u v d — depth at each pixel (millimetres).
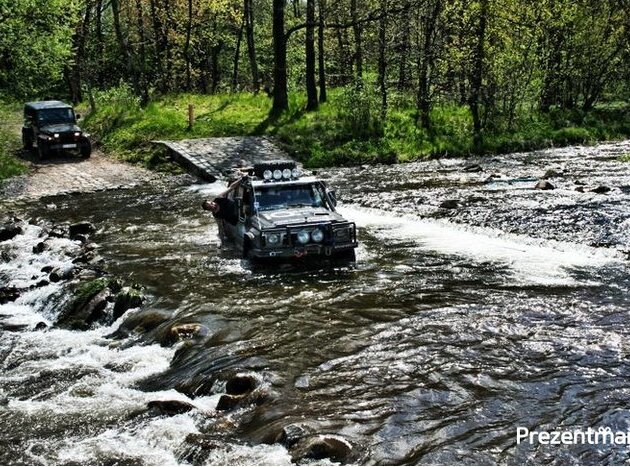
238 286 12031
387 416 7098
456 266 12656
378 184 23172
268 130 31406
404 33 39500
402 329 9500
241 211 13922
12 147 30703
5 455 7293
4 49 30797
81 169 27234
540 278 11633
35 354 10336
